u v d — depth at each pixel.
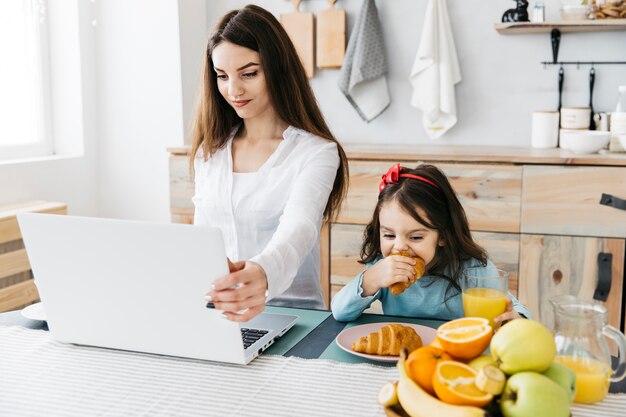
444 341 0.94
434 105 2.91
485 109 2.98
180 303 1.14
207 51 1.66
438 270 1.57
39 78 3.12
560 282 2.47
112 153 3.30
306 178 1.59
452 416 0.83
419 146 2.98
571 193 2.42
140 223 1.10
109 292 1.19
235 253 1.74
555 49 2.85
